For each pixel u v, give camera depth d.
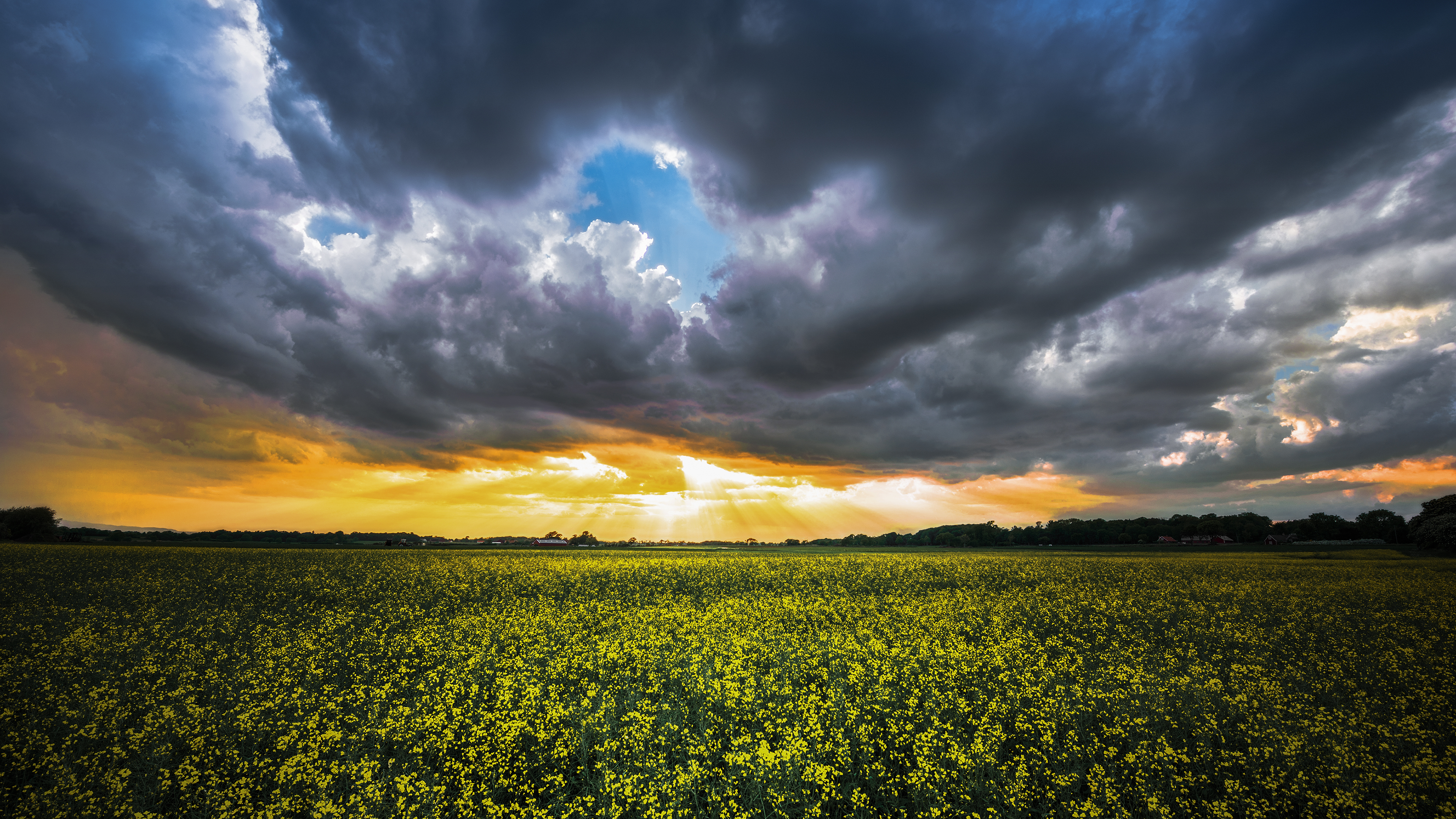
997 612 19.20
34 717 9.22
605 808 6.73
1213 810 6.82
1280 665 13.39
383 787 7.06
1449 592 24.52
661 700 10.53
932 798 7.07
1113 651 14.13
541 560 42.53
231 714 9.41
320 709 9.80
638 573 33.09
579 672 12.20
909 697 10.48
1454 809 6.94
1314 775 7.72
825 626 17.02
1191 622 18.23
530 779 7.74
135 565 32.22
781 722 9.21
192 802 7.01
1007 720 9.73
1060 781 7.15
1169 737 8.95
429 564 37.81
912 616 18.41
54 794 6.93
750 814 6.61
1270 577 30.94
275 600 22.20
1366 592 24.81
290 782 7.41
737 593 25.41
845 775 7.64
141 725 9.28
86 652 13.35
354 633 16.33
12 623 16.92
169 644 14.41
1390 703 10.69
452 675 11.70
